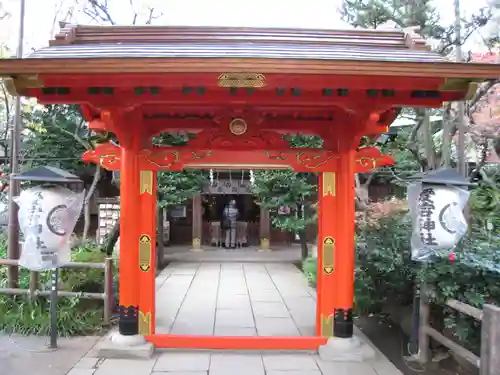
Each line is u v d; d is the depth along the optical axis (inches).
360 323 271.7
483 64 152.9
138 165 210.1
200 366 189.9
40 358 199.3
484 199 253.1
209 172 509.7
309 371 186.9
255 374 182.5
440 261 191.6
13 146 263.1
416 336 215.5
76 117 417.1
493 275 187.0
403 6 311.0
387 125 202.5
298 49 186.2
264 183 444.1
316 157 213.6
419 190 176.2
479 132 289.1
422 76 155.3
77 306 250.1
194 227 624.1
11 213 257.3
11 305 246.8
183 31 199.6
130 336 203.5
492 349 142.3
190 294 339.9
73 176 203.6
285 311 289.4
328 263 212.4
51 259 195.3
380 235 246.5
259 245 660.7
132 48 180.4
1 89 395.2
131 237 206.4
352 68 152.4
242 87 165.0
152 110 217.8
